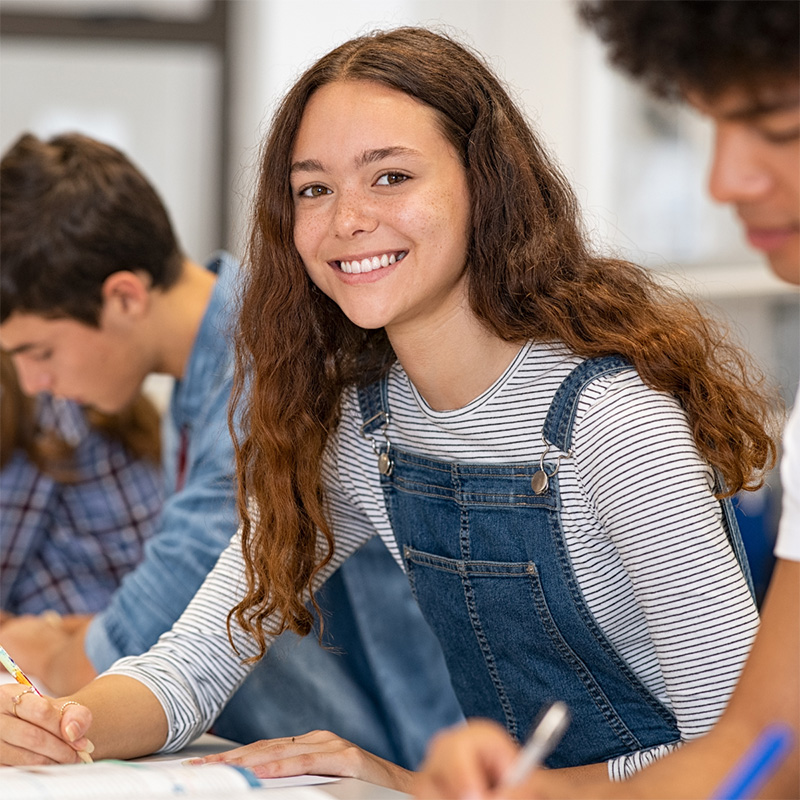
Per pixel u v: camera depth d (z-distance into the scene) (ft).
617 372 4.82
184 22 15.74
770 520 10.98
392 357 5.52
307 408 5.50
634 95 13.57
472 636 5.37
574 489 4.86
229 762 4.75
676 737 5.07
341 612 6.64
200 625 5.55
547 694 5.24
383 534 5.61
